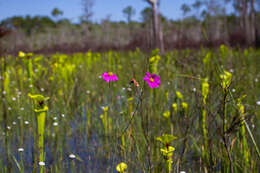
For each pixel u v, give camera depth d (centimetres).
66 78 420
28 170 222
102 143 277
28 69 349
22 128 278
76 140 299
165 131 270
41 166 172
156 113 310
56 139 274
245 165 194
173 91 349
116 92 382
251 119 214
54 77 418
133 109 267
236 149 225
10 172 221
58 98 367
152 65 280
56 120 297
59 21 4319
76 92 388
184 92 326
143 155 229
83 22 3062
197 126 279
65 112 324
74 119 337
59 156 254
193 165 237
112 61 495
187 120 244
